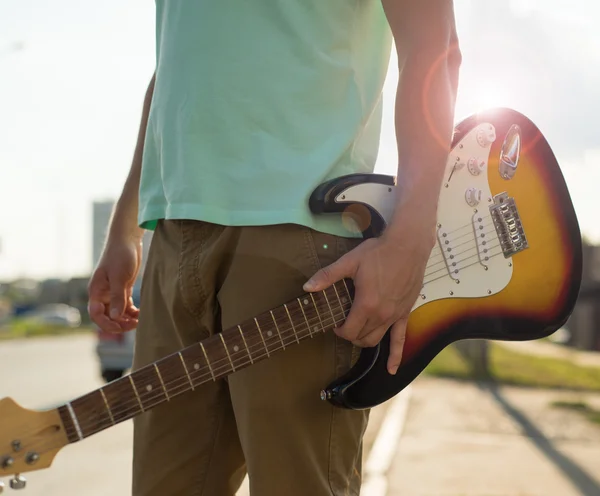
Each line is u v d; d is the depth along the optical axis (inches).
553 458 216.8
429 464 205.5
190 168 63.2
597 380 541.0
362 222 65.2
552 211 74.7
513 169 74.0
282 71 63.3
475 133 73.0
